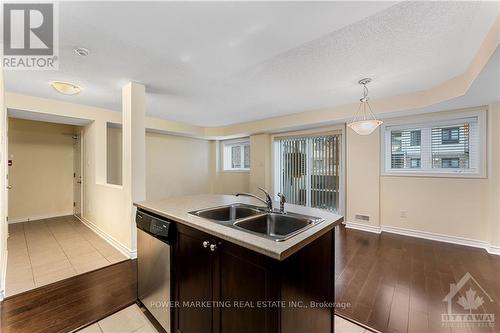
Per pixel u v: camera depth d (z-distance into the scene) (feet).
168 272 5.04
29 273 7.75
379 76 8.41
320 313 4.29
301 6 4.57
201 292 4.36
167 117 15.52
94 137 12.76
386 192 12.53
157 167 18.28
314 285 4.08
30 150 14.79
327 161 14.94
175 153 19.47
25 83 8.86
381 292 6.68
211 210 5.84
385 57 6.91
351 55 6.78
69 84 8.93
